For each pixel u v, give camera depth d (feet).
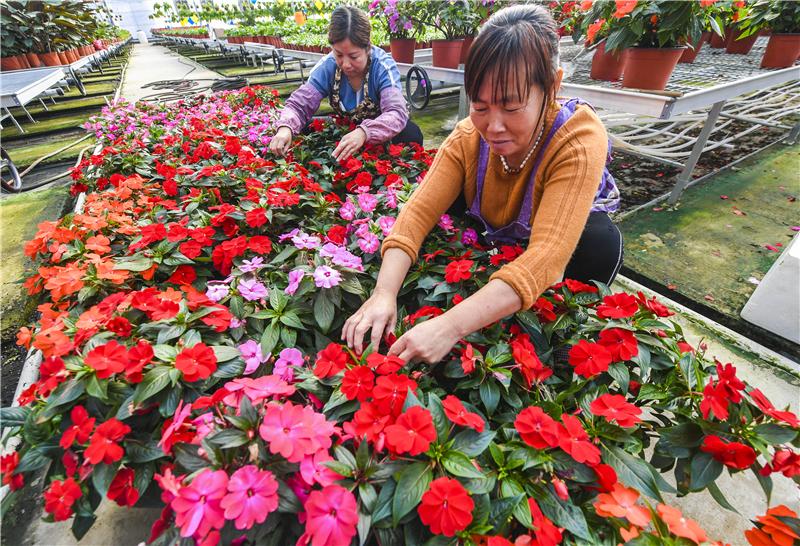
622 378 3.38
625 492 2.54
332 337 4.36
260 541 2.50
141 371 2.99
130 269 4.25
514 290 3.36
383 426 2.72
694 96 7.30
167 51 56.75
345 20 7.34
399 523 2.55
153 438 2.89
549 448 2.86
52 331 3.29
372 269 4.74
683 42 7.66
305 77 26.30
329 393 3.26
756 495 4.12
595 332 3.97
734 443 2.75
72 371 2.95
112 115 11.32
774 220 9.02
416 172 7.45
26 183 11.44
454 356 3.72
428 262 4.68
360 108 8.64
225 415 2.76
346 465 2.57
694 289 7.02
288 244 5.22
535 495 2.63
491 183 4.61
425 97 17.70
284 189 6.01
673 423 3.75
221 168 6.57
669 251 8.07
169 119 11.38
